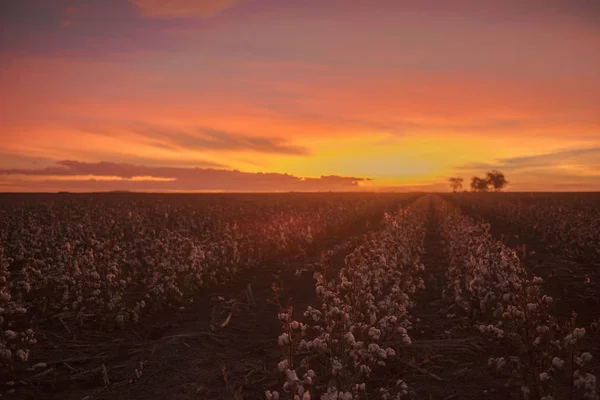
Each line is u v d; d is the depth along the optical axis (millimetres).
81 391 6121
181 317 9383
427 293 11219
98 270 9789
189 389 6000
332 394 4465
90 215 25953
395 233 15469
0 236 16031
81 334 8227
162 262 11047
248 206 41094
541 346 5332
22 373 6582
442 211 36531
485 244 9438
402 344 7090
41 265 10625
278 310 9891
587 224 21891
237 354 7297
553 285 11336
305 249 18922
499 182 159625
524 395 5086
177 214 28562
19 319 8688
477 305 8305
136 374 6520
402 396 5598
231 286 12320
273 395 4453
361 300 6605
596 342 6949
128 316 8805
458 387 5867
